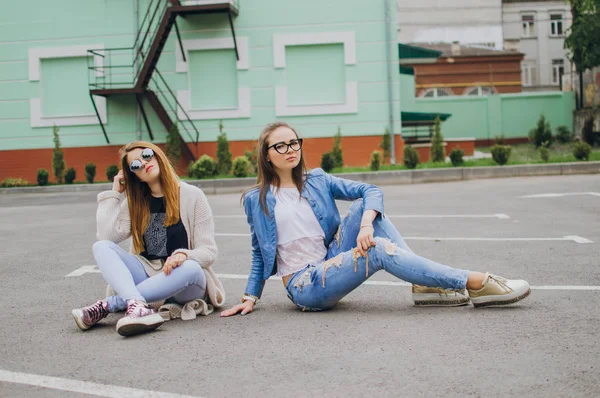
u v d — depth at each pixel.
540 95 34.44
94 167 19.95
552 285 4.93
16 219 11.71
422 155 26.56
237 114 21.05
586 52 29.75
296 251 4.30
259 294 4.47
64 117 21.53
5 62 21.70
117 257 4.11
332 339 3.65
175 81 21.16
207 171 17.61
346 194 4.32
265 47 20.94
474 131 34.94
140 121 21.31
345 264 4.07
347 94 20.86
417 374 2.99
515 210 10.06
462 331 3.68
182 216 4.33
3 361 3.50
